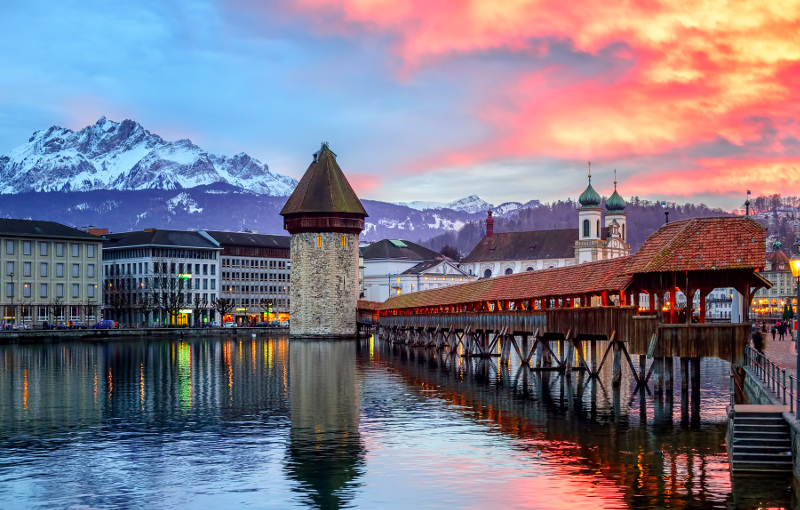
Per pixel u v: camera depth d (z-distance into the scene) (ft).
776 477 131.44
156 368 342.03
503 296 325.42
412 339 499.10
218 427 190.70
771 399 140.77
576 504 125.59
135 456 161.17
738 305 307.99
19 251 624.59
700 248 197.16
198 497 133.80
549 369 297.74
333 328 602.03
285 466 152.05
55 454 163.43
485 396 235.40
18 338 526.57
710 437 168.96
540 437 172.24
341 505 128.47
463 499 129.70
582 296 265.54
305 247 603.67
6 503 131.54
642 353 207.51
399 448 164.86
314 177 609.42
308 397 240.32
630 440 167.22
